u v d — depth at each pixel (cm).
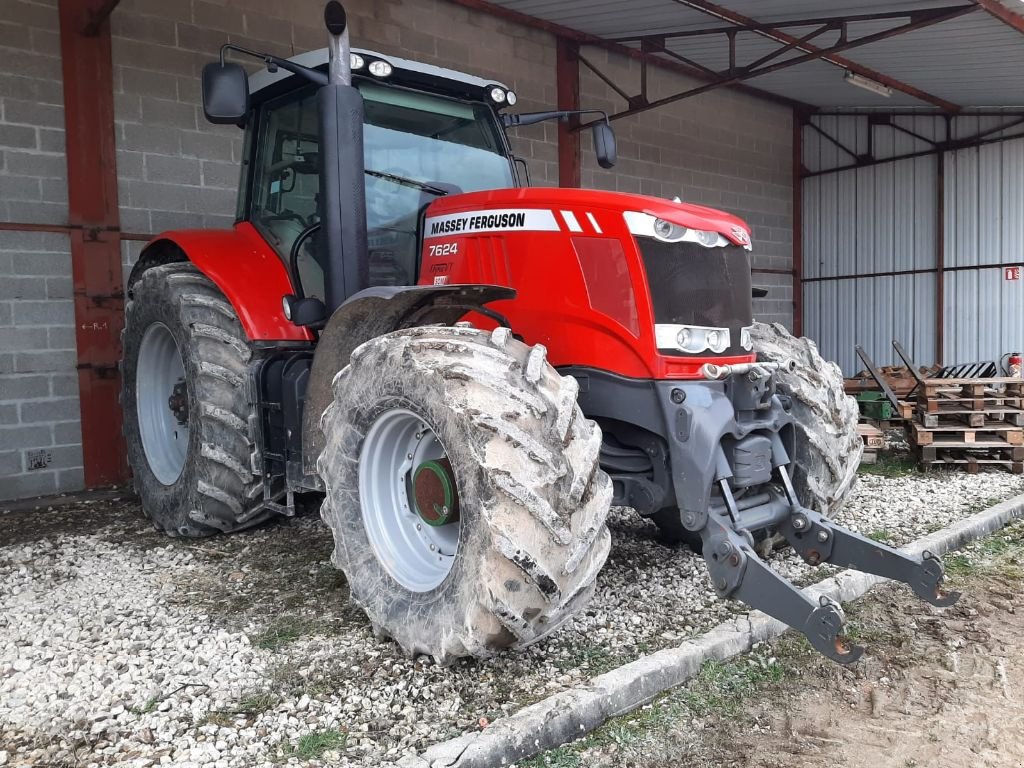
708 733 250
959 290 1127
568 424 250
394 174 387
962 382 632
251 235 438
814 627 247
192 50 638
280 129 430
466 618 242
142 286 462
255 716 249
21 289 568
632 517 479
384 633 288
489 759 223
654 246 303
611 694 255
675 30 847
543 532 239
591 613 328
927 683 286
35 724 246
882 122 1180
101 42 592
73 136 582
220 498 405
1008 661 303
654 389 300
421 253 378
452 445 250
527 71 866
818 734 252
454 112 412
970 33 762
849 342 1239
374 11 743
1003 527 488
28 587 368
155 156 622
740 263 328
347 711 249
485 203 342
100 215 595
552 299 321
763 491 323
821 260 1260
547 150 895
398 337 284
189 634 310
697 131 1079
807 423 377
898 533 454
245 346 406
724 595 276
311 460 339
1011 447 622
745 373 311
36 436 577
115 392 606
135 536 455
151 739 236
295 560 402
